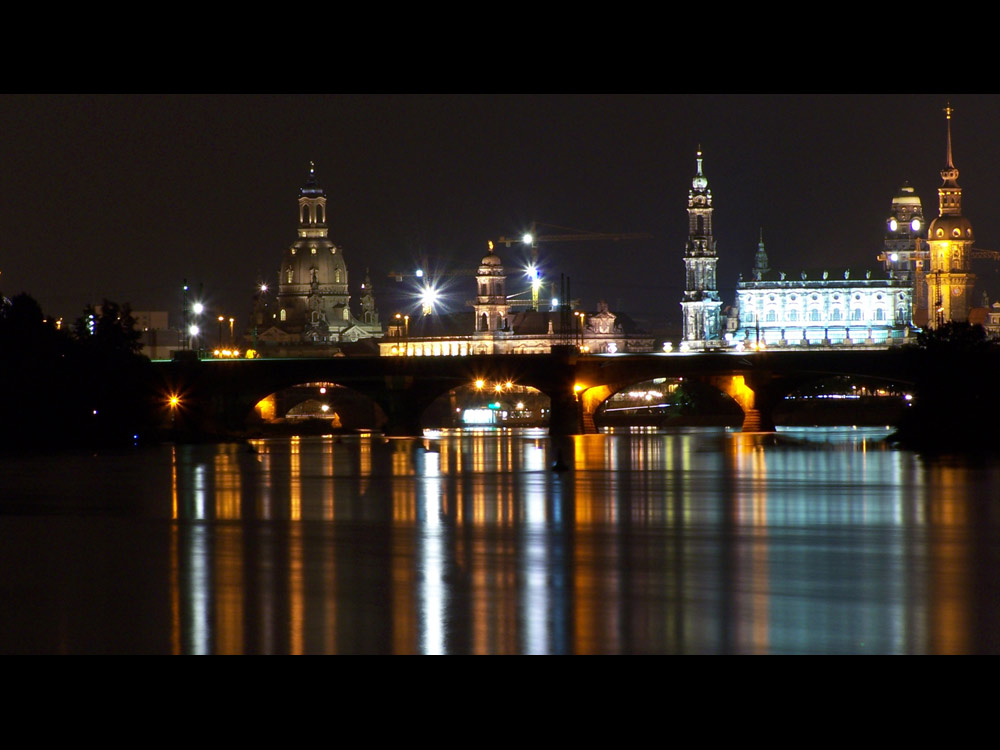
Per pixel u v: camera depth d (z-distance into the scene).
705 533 189.75
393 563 165.00
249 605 139.38
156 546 180.75
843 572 157.00
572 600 140.75
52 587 149.88
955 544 177.62
